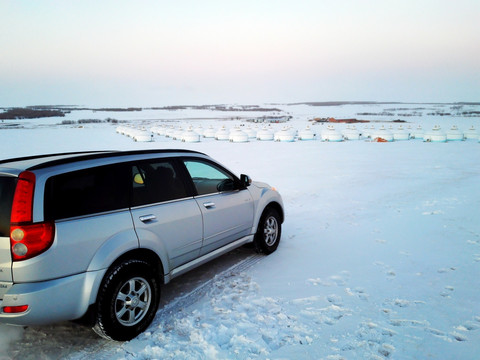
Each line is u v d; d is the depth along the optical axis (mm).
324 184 12977
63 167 3061
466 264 5078
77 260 2922
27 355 3119
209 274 4875
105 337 3180
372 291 4277
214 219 4371
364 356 3002
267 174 15953
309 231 7000
